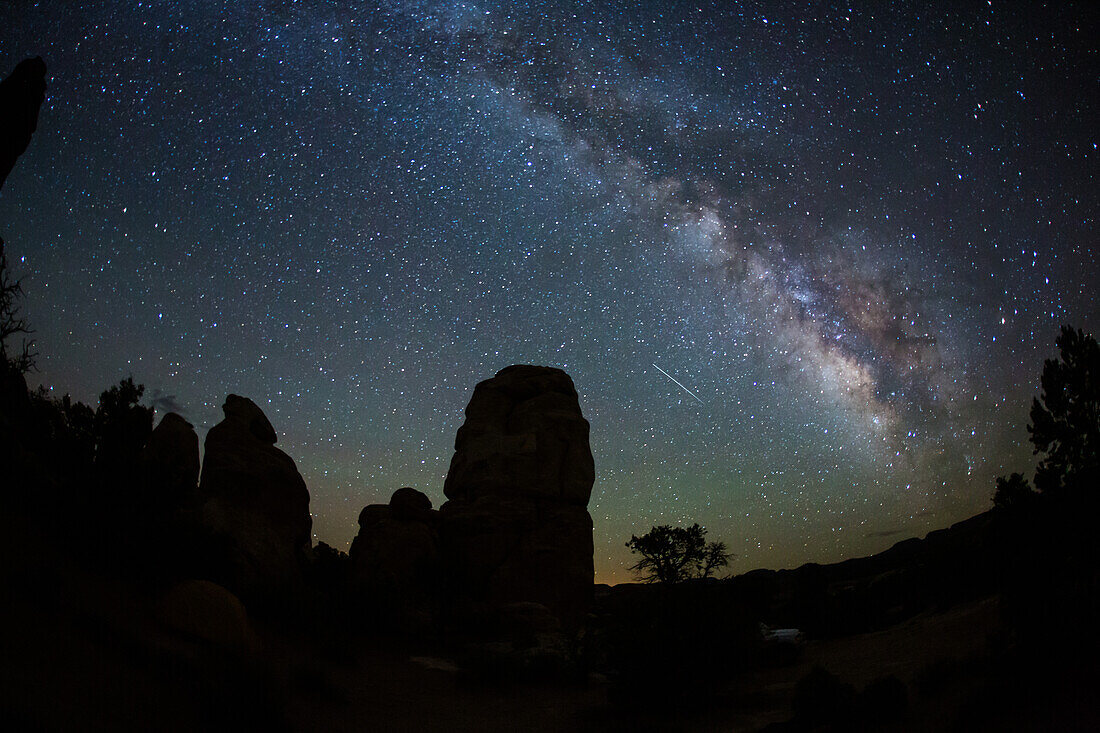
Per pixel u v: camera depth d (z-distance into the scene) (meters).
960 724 6.56
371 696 11.77
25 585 7.88
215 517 17.66
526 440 28.86
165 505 13.38
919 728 6.95
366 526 26.67
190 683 7.79
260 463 21.92
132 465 13.05
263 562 17.55
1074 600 7.44
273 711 7.76
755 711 10.13
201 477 21.12
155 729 6.25
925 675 8.63
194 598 10.25
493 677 14.38
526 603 22.78
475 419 30.75
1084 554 8.20
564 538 26.78
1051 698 6.34
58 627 7.38
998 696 6.71
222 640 9.99
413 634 19.31
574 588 25.89
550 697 13.11
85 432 13.86
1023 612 7.71
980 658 8.66
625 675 10.99
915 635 13.80
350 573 23.55
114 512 12.04
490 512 26.72
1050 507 8.53
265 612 14.83
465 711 11.68
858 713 7.63
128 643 7.96
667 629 11.05
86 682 6.47
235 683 8.11
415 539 25.02
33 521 10.33
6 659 6.05
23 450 11.59
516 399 31.66
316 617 16.33
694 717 10.23
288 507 22.08
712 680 10.91
